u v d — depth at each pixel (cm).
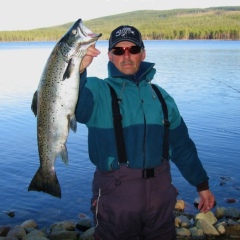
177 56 2016
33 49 3441
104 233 146
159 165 147
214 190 339
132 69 150
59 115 145
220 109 665
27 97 824
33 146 463
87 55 142
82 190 340
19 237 263
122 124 144
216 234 259
